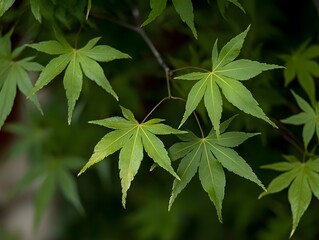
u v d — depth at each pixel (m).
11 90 0.64
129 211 1.08
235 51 0.60
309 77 0.73
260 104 0.75
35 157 0.90
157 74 0.80
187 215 1.01
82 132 0.91
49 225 1.03
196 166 0.60
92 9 0.72
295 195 0.64
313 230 0.93
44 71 0.61
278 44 0.82
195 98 0.59
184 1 0.59
